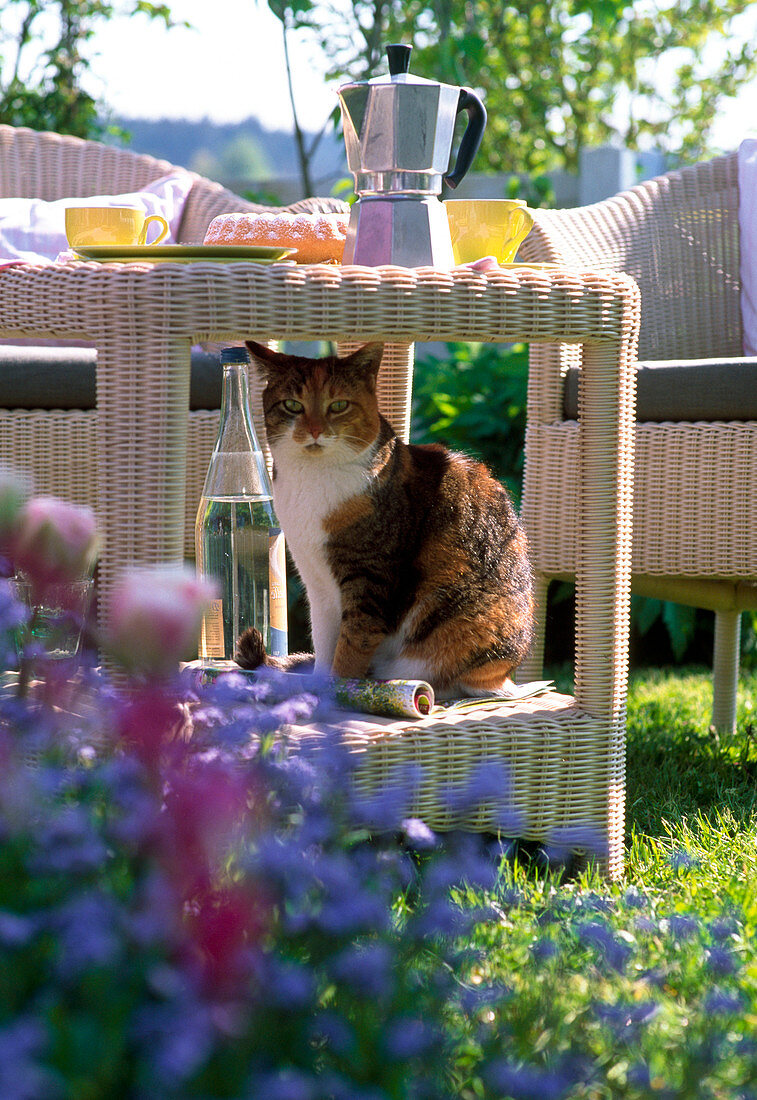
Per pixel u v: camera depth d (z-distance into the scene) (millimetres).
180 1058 769
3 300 1601
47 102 4820
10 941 895
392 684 1742
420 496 2006
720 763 2451
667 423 2324
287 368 1983
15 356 2471
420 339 1609
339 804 1276
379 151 1802
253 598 2139
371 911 1014
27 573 1088
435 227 1803
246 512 2125
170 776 1068
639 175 5012
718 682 2832
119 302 1452
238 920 941
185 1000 877
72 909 915
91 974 877
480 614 1984
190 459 2586
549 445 2398
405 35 5074
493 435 3941
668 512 2332
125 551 1486
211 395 2609
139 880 1033
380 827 1447
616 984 1188
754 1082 971
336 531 1956
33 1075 722
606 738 1805
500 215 1926
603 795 1809
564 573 2400
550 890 1471
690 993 1215
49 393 2498
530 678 2426
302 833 1146
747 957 1319
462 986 1082
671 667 3990
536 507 2428
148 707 1061
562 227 2850
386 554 1962
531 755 1750
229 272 1479
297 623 3779
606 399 1750
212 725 1306
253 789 1189
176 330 1465
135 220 1781
